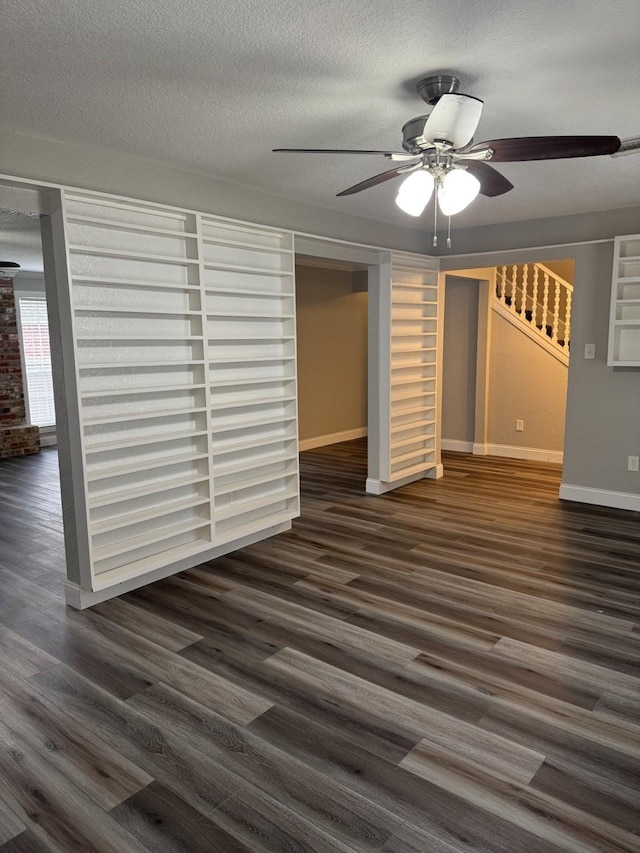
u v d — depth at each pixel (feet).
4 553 13.69
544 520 15.46
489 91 7.96
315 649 9.30
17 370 26.40
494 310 22.89
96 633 9.89
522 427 22.93
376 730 7.38
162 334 11.65
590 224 15.97
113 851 5.71
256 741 7.20
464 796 6.30
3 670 8.82
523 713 7.68
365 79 7.54
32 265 24.39
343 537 14.37
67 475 10.69
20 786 6.55
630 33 6.38
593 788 6.40
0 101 8.13
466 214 16.15
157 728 7.47
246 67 7.19
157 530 11.93
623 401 16.06
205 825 5.98
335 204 14.58
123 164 10.71
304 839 5.79
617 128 9.36
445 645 9.37
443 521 15.49
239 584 11.75
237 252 13.02
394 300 17.30
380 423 17.74
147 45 6.61
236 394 13.37
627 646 9.28
